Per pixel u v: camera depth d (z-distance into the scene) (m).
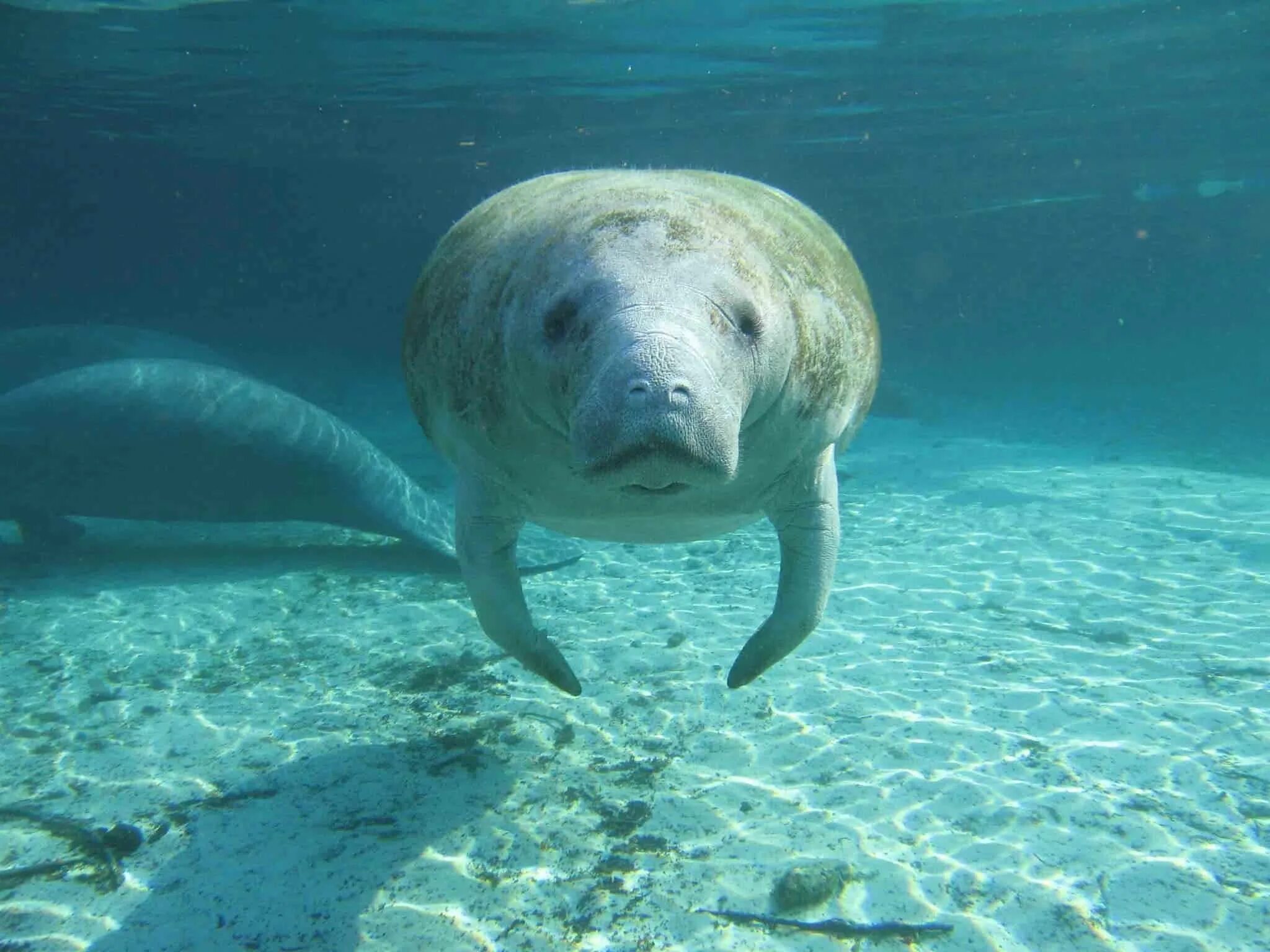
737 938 1.77
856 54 9.73
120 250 47.03
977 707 2.72
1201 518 4.96
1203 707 2.69
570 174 1.78
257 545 5.05
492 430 1.50
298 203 28.11
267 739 2.67
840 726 2.61
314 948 1.77
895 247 28.14
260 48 10.03
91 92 12.64
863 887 1.90
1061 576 4.06
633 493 1.50
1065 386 14.09
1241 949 1.71
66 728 2.79
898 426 9.54
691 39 9.37
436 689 3.01
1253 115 12.43
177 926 1.84
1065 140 13.84
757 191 1.73
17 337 8.65
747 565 4.37
